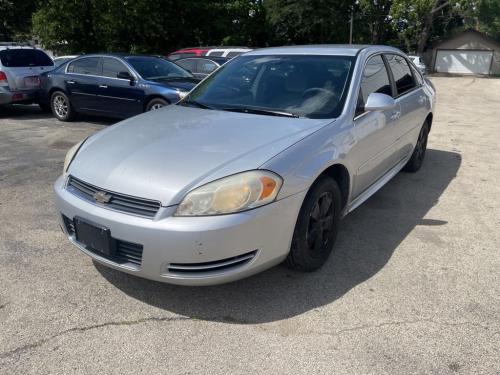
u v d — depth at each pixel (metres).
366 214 4.39
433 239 3.86
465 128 9.20
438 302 2.93
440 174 5.80
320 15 33.59
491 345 2.53
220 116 3.51
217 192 2.56
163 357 2.43
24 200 4.66
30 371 2.32
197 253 2.54
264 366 2.37
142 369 2.35
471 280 3.21
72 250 3.57
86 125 9.02
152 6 22.44
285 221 2.77
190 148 2.93
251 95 3.85
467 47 40.38
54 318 2.74
